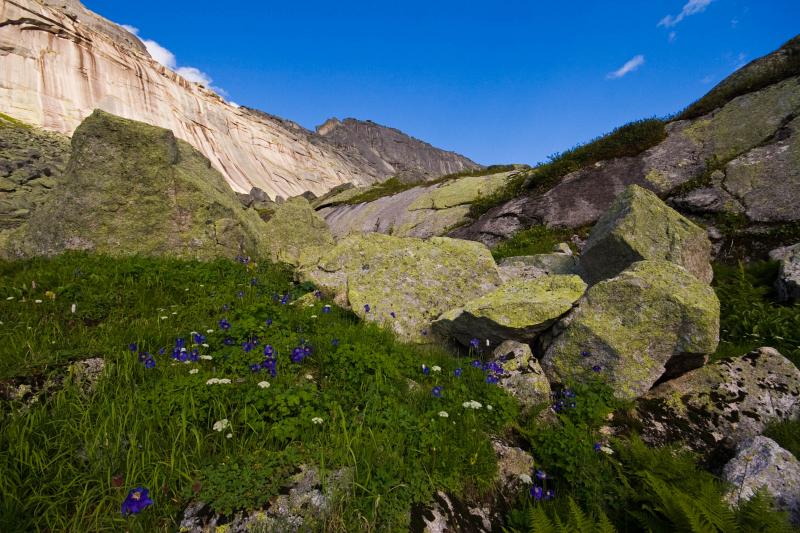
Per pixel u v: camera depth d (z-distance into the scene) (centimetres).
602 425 529
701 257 924
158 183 1180
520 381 566
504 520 376
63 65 9494
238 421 406
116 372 477
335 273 912
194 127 11812
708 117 1731
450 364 628
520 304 654
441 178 2842
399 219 2484
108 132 1144
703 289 607
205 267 1003
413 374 582
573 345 611
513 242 1622
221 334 607
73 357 489
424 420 449
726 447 508
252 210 1791
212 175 1741
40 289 773
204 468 350
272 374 485
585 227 1560
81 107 9325
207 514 316
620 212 954
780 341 757
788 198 1222
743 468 428
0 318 625
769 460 423
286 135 16412
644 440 511
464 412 486
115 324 642
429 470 389
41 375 448
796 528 364
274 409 425
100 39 10950
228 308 751
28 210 2473
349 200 3409
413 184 3184
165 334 609
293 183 13862
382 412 449
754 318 825
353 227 2742
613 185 1667
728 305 903
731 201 1323
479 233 1862
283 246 1505
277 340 584
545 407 523
